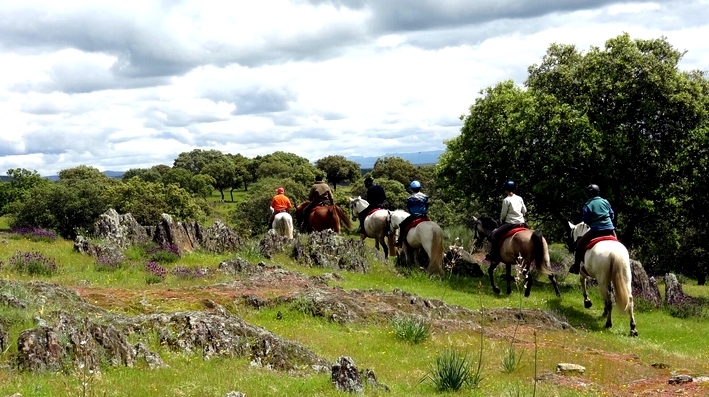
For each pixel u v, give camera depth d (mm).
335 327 14391
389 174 104438
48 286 12688
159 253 21547
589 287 23359
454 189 28969
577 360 12953
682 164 25047
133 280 18391
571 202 26734
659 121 26250
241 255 22781
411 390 9984
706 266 39625
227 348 10617
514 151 25875
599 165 25062
